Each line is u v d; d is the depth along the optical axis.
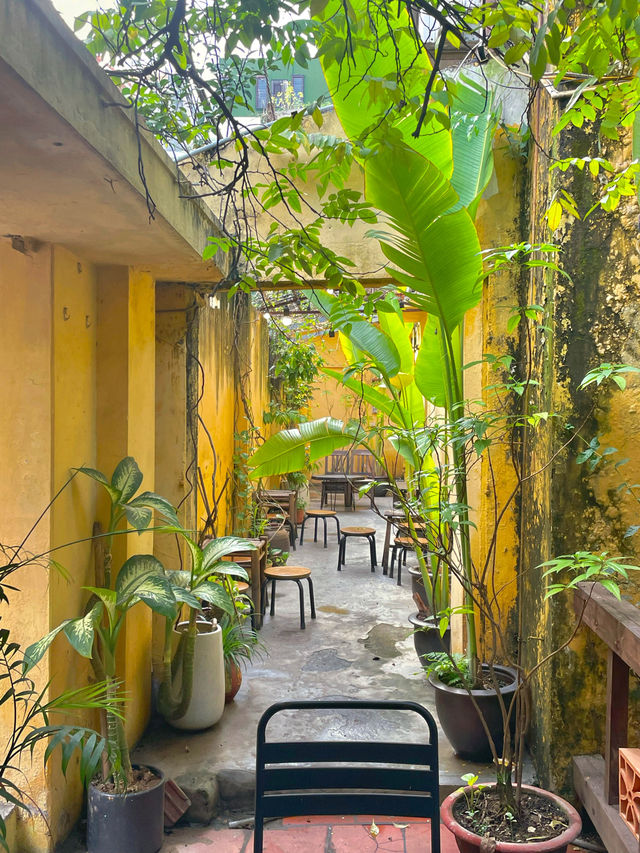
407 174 2.68
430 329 3.95
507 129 3.91
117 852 2.83
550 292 3.19
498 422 3.87
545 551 3.23
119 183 2.19
